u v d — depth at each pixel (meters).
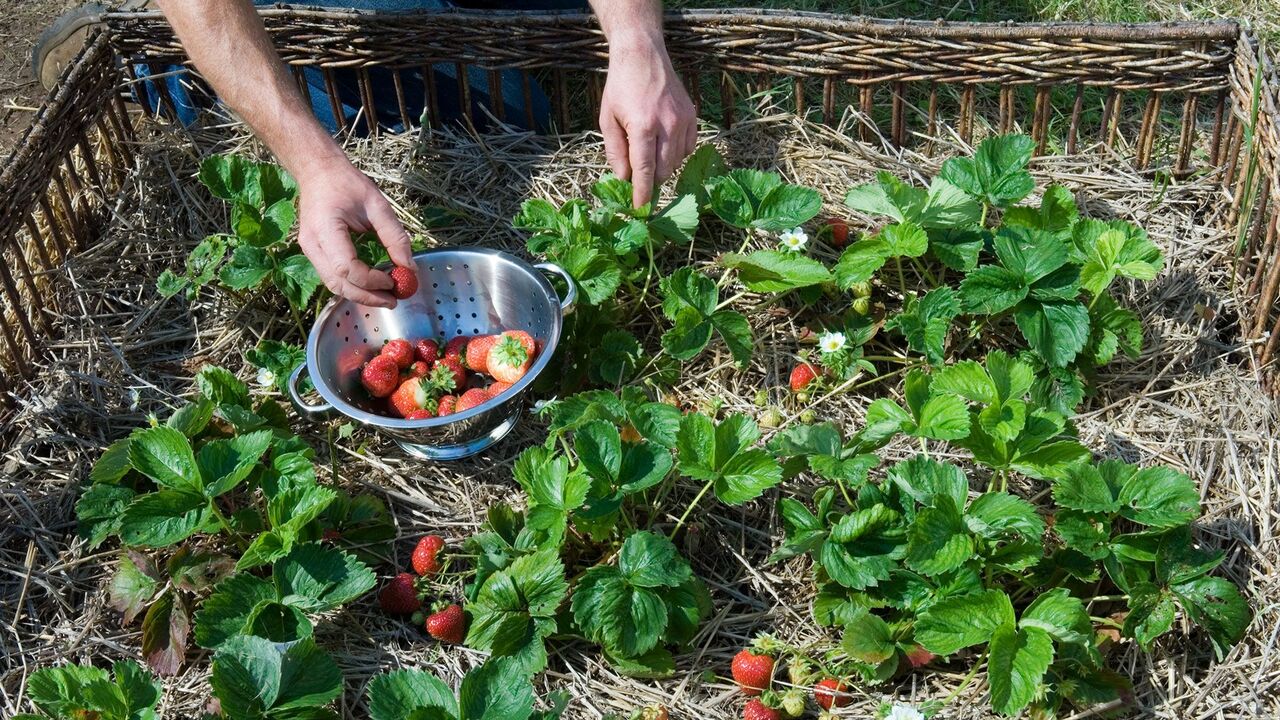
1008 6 2.03
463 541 1.49
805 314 1.66
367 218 1.54
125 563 1.45
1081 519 1.38
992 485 1.41
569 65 1.81
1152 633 1.34
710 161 1.71
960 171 1.65
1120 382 1.59
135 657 1.43
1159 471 1.37
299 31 1.81
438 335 1.66
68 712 1.32
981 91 1.90
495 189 1.83
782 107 1.90
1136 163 1.80
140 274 1.77
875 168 1.80
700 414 1.41
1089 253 1.59
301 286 1.63
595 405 1.43
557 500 1.38
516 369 1.54
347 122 1.92
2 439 1.60
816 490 1.47
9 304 1.72
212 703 1.39
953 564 1.33
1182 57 1.71
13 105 2.11
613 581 1.36
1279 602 1.41
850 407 1.58
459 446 1.55
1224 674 1.37
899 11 2.04
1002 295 1.55
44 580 1.48
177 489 1.43
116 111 1.88
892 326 1.57
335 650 1.42
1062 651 1.34
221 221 1.82
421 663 1.41
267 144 1.58
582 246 1.59
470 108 1.86
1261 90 1.62
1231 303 1.64
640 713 1.33
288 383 1.52
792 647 1.39
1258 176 1.63
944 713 1.35
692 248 1.71
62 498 1.55
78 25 2.02
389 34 1.80
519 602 1.37
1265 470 1.49
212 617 1.38
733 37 1.78
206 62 1.55
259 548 1.39
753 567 1.47
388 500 1.54
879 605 1.38
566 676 1.39
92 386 1.64
